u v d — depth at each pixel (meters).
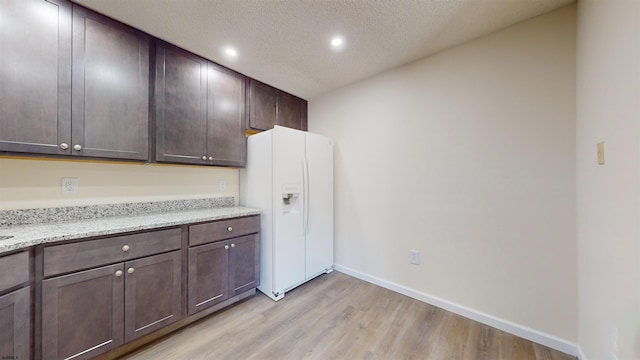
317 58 2.22
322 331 1.80
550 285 1.64
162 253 1.67
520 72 1.74
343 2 1.54
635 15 0.90
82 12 1.55
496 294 1.85
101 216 1.85
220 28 1.79
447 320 1.94
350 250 2.81
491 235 1.87
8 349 1.12
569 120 1.57
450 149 2.07
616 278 1.06
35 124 1.39
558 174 1.61
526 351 1.59
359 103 2.71
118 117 1.69
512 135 1.77
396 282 2.42
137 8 1.58
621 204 1.01
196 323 1.88
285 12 1.62
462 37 1.91
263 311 2.05
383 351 1.59
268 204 2.32
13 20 1.33
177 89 2.00
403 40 1.95
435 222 2.16
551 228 1.64
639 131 0.88
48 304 1.25
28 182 1.60
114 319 1.46
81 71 1.54
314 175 2.65
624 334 1.00
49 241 1.25
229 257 2.07
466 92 1.98
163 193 2.21
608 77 1.11
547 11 1.62
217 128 2.27
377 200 2.57
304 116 3.21
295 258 2.42
